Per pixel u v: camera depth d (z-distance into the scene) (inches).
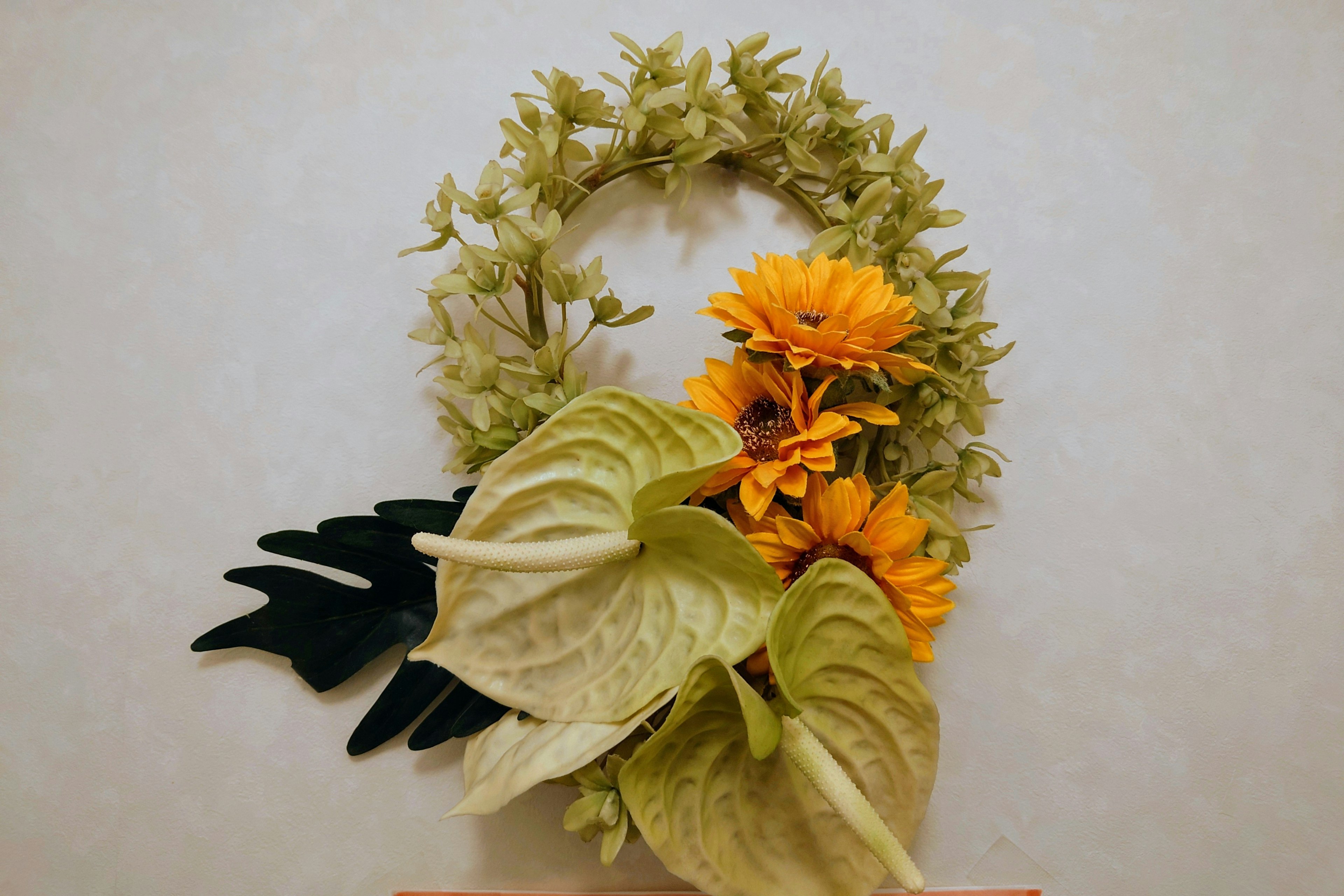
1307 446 23.5
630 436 18.9
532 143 19.9
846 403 20.6
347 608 21.2
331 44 23.0
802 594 17.3
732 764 18.8
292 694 21.8
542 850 21.6
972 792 22.3
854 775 19.0
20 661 21.7
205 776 21.6
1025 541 22.9
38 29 22.9
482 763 19.8
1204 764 22.6
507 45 23.2
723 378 19.6
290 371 22.5
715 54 23.4
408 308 22.6
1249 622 23.0
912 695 18.6
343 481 22.2
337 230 22.8
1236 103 23.9
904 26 23.7
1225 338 23.6
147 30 23.0
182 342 22.5
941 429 21.3
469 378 19.5
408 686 20.9
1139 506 23.1
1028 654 22.7
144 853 21.4
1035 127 23.7
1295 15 24.0
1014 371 23.3
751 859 18.9
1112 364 23.5
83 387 22.4
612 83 21.3
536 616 19.5
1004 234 23.5
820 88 21.9
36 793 21.5
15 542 22.0
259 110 22.9
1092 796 22.5
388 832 21.5
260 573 20.9
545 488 19.1
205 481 22.2
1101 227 23.7
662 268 22.9
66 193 22.7
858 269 21.0
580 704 18.7
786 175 21.9
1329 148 23.8
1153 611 22.9
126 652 21.8
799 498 18.5
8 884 21.3
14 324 22.5
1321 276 23.7
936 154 23.6
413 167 22.9
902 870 16.7
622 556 18.3
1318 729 22.8
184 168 22.8
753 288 19.0
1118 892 22.3
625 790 17.5
